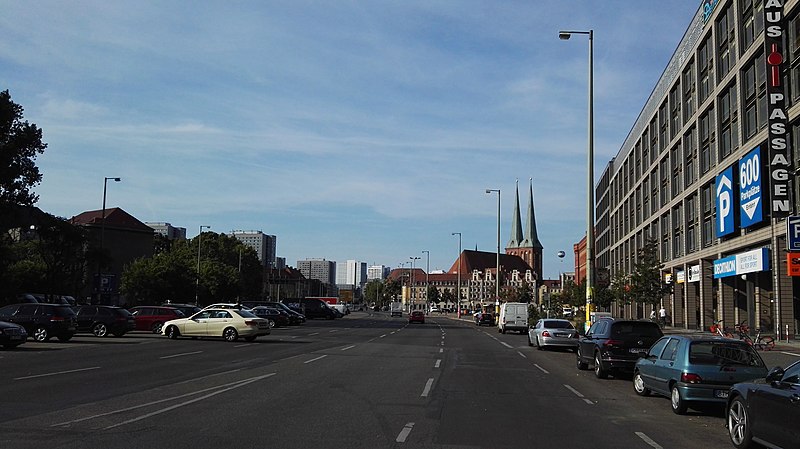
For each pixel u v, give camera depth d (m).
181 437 9.46
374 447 9.09
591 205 29.86
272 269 171.62
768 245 37.84
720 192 43.91
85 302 71.25
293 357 23.81
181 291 72.19
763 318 39.88
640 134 72.62
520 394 15.23
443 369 20.88
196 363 20.86
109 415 11.18
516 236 179.38
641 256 49.56
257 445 9.03
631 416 12.47
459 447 9.23
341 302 113.50
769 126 33.03
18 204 45.94
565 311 79.88
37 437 9.33
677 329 52.62
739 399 9.66
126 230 95.19
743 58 39.41
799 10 32.81
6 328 25.52
